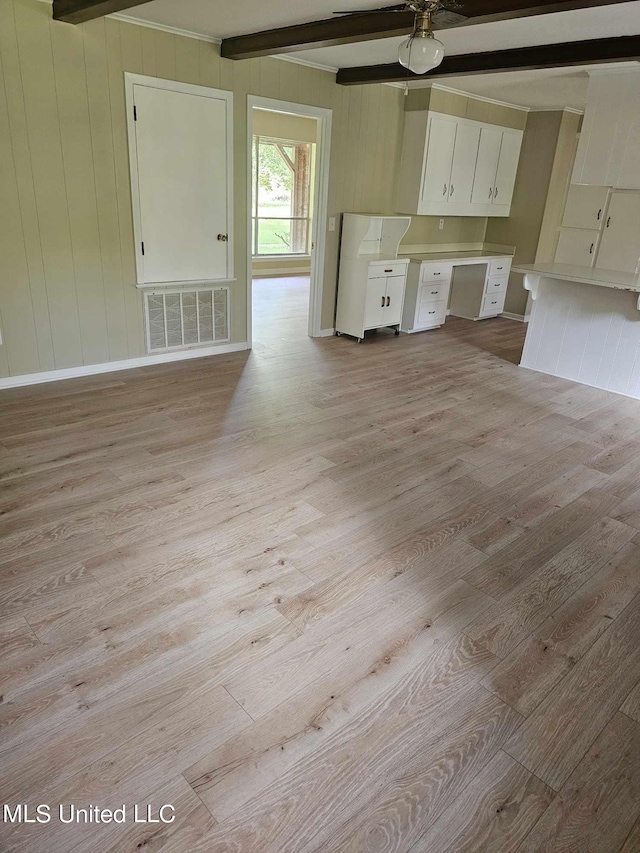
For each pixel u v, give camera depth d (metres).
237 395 4.29
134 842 1.39
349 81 5.13
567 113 6.55
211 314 5.15
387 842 1.42
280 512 2.81
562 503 3.03
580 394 4.68
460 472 3.30
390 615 2.18
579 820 1.50
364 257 5.88
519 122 6.73
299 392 4.42
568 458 3.54
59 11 3.54
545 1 2.65
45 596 2.17
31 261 4.00
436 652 2.02
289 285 9.17
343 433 3.73
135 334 4.70
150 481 3.02
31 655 1.91
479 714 1.79
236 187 4.94
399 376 4.92
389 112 5.76
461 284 7.20
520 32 3.70
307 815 1.47
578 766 1.64
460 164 6.26
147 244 4.52
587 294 4.78
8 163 3.72
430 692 1.86
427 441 3.68
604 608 2.29
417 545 2.62
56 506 2.75
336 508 2.87
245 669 1.90
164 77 4.21
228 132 4.70
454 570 2.46
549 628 2.17
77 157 3.99
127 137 4.17
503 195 6.93
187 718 1.72
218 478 3.09
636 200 5.41
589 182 5.18
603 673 1.98
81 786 1.52
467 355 5.65
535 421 4.08
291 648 2.00
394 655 2.00
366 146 5.70
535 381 4.94
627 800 1.56
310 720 1.74
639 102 4.76
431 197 6.12
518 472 3.33
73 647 1.95
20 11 3.52
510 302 7.39
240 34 4.19
